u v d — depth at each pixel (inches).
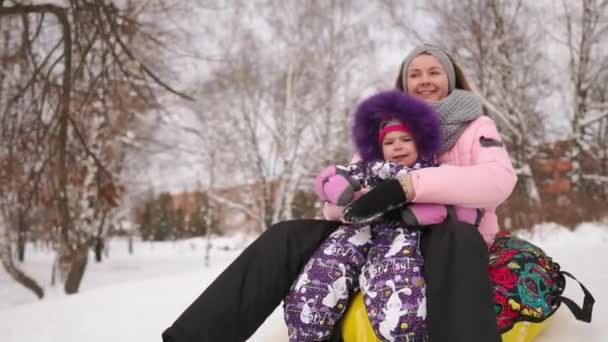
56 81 245.0
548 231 399.5
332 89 621.0
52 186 259.6
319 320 53.2
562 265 112.1
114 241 1182.3
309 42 613.6
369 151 69.7
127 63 274.2
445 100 70.6
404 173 61.0
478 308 46.4
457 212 59.0
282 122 636.1
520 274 59.6
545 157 633.0
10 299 376.2
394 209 60.1
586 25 636.1
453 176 57.5
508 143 606.5
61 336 88.7
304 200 717.9
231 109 618.2
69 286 349.1
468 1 616.7
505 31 617.3
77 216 343.9
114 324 92.1
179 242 1152.2
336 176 63.1
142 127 475.2
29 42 239.8
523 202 426.0
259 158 662.5
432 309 48.5
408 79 84.9
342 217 62.7
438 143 65.6
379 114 67.4
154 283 129.0
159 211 1225.4
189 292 112.9
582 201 451.2
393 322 49.5
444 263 50.4
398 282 51.4
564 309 75.1
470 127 68.8
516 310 56.3
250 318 54.9
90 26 239.0
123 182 568.1
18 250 351.9
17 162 253.4
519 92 622.8
